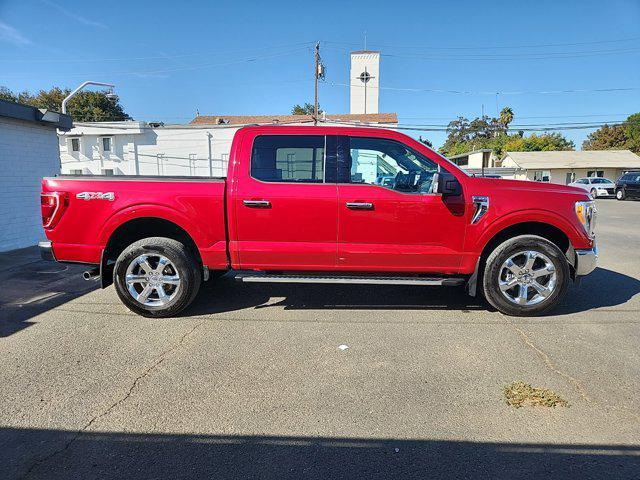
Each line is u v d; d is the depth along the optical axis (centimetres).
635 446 258
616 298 549
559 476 234
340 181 461
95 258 478
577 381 335
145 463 245
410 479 232
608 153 4638
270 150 464
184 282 468
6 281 640
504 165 5066
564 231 461
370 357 379
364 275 481
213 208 462
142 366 363
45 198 474
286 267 473
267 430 275
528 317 476
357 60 4444
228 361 372
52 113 980
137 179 472
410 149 464
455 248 461
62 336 427
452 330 439
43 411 297
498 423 281
